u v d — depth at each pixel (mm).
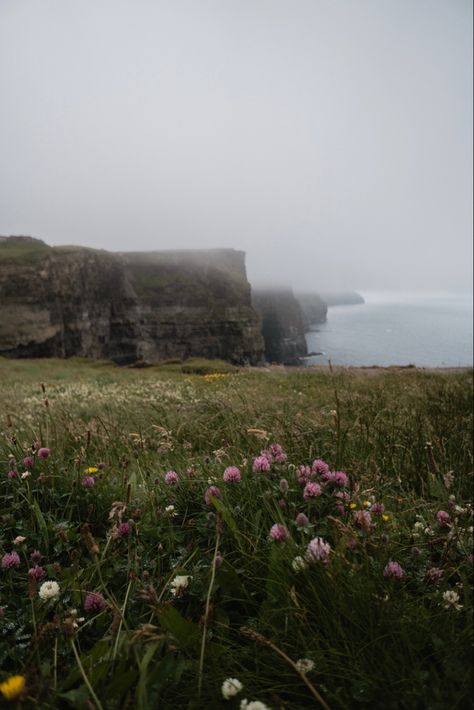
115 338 158125
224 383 17172
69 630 2082
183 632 2139
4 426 6734
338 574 2217
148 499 3576
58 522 3438
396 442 5449
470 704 1683
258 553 2707
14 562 2775
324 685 1887
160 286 185000
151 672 1964
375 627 2033
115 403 10922
